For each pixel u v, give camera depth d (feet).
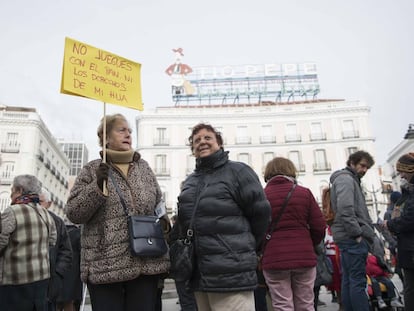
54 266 13.64
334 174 13.51
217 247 7.99
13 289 10.11
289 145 123.03
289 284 10.63
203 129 9.48
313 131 123.85
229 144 123.34
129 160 9.29
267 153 123.24
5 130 112.98
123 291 8.34
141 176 9.21
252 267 8.05
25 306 10.15
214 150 9.26
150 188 9.16
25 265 10.33
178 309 23.43
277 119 125.29
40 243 10.82
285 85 128.67
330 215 15.12
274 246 10.66
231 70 130.11
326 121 123.85
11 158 111.24
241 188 8.52
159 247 8.27
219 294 7.98
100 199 8.02
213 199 8.38
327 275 15.12
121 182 8.79
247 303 7.93
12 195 11.35
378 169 118.21
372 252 15.99
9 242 10.39
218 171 8.87
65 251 13.79
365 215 12.81
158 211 9.23
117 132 9.36
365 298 12.10
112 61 10.32
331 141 121.90
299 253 10.47
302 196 11.07
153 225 8.48
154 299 8.52
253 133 124.67
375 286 16.07
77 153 217.36
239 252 8.00
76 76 9.43
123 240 8.18
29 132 114.52
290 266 10.32
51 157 134.92
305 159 121.90
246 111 126.11
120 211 8.41
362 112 122.72
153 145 121.39
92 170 8.90
